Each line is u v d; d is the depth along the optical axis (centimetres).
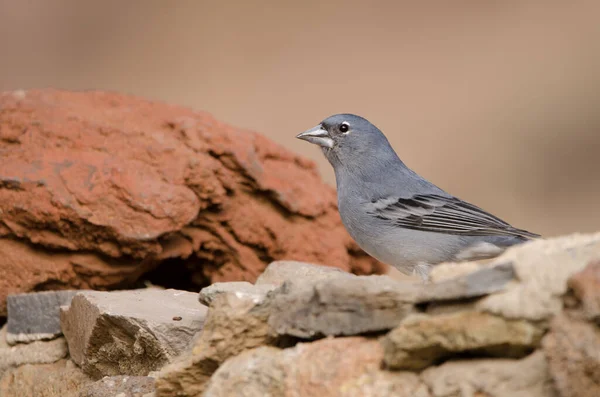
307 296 775
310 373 735
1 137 1291
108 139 1293
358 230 1254
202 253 1344
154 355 952
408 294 733
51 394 1041
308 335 771
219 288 909
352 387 721
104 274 1234
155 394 856
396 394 710
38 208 1196
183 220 1235
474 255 1194
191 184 1283
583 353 628
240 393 759
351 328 754
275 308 790
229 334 807
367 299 747
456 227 1198
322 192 1443
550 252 709
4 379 1092
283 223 1386
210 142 1344
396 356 712
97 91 1467
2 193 1206
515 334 676
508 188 2430
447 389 689
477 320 688
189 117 1399
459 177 2453
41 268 1220
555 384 646
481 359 703
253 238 1360
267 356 777
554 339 643
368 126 1289
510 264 695
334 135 1288
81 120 1309
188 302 1047
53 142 1277
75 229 1209
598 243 713
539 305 670
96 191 1215
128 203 1216
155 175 1259
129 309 976
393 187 1258
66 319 1070
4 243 1222
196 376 824
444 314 715
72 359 1062
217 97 2755
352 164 1280
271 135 2573
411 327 703
